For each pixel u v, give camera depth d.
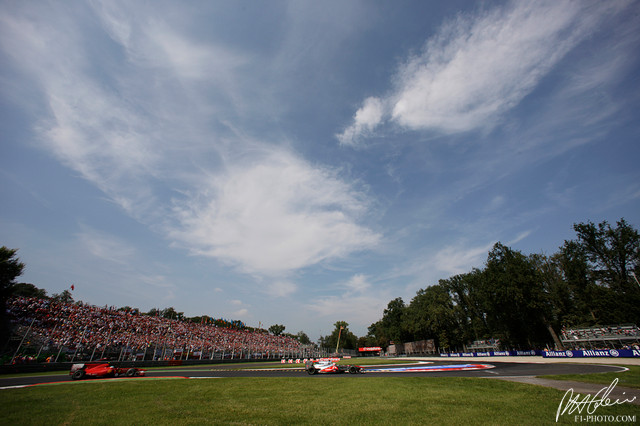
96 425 9.42
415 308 79.94
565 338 41.50
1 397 13.73
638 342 33.84
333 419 9.91
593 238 49.97
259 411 11.09
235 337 66.00
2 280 33.50
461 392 13.95
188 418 10.16
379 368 29.88
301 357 75.00
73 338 34.72
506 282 46.84
